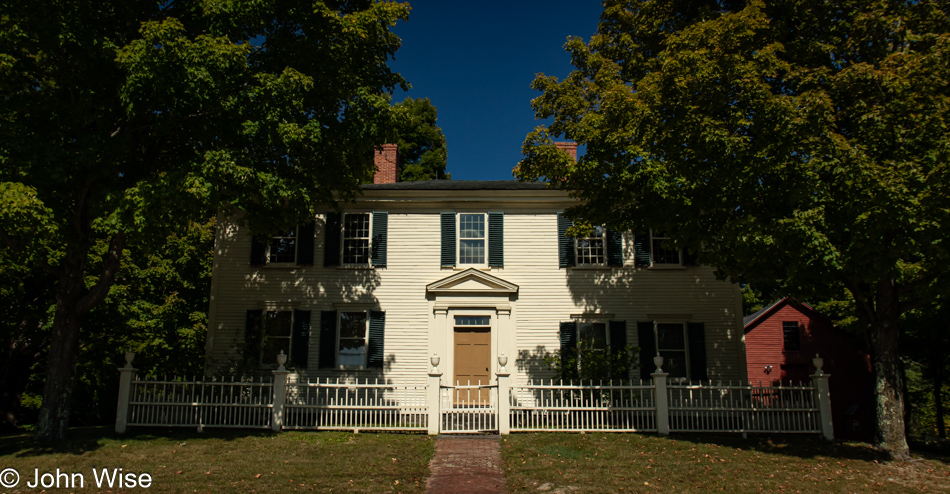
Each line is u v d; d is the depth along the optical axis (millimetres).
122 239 13438
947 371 23828
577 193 14945
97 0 11820
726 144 11383
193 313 25609
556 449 11938
